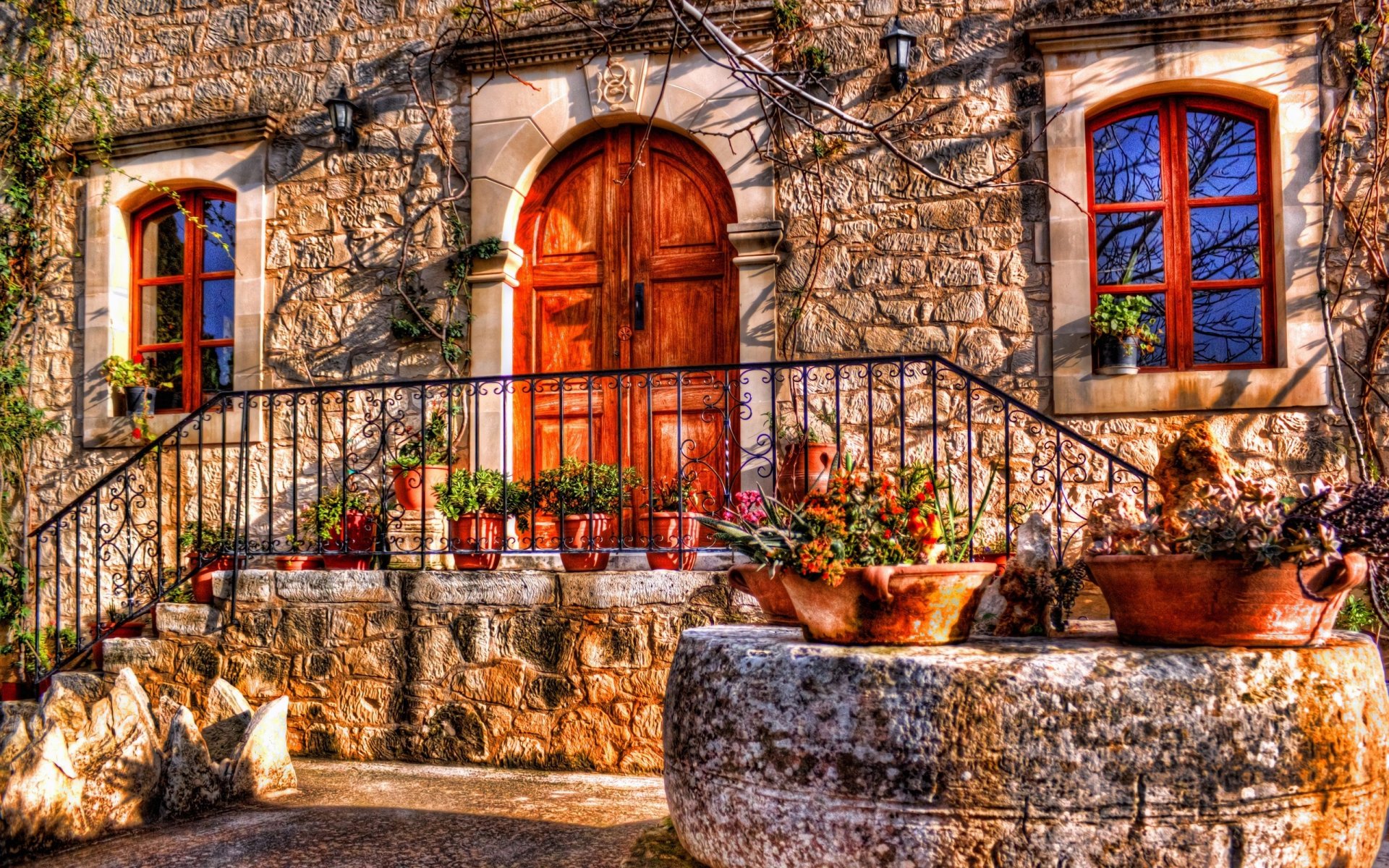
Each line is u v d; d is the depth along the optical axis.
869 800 2.04
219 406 6.18
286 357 6.13
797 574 2.33
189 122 6.28
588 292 5.99
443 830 3.14
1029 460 5.22
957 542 3.12
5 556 5.97
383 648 4.38
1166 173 5.42
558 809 3.43
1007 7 5.47
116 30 6.53
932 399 5.31
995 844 1.99
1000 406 5.27
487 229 5.96
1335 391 4.98
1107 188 5.48
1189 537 2.14
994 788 2.00
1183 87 5.31
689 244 5.89
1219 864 1.97
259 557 5.80
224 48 6.41
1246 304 5.32
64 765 3.06
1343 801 2.05
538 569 5.03
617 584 4.17
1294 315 5.05
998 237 5.37
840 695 2.11
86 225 6.48
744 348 5.56
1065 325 5.25
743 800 2.19
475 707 4.25
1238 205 5.36
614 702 4.12
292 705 4.44
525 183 6.00
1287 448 4.98
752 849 2.17
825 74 5.54
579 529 4.69
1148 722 2.00
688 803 2.36
